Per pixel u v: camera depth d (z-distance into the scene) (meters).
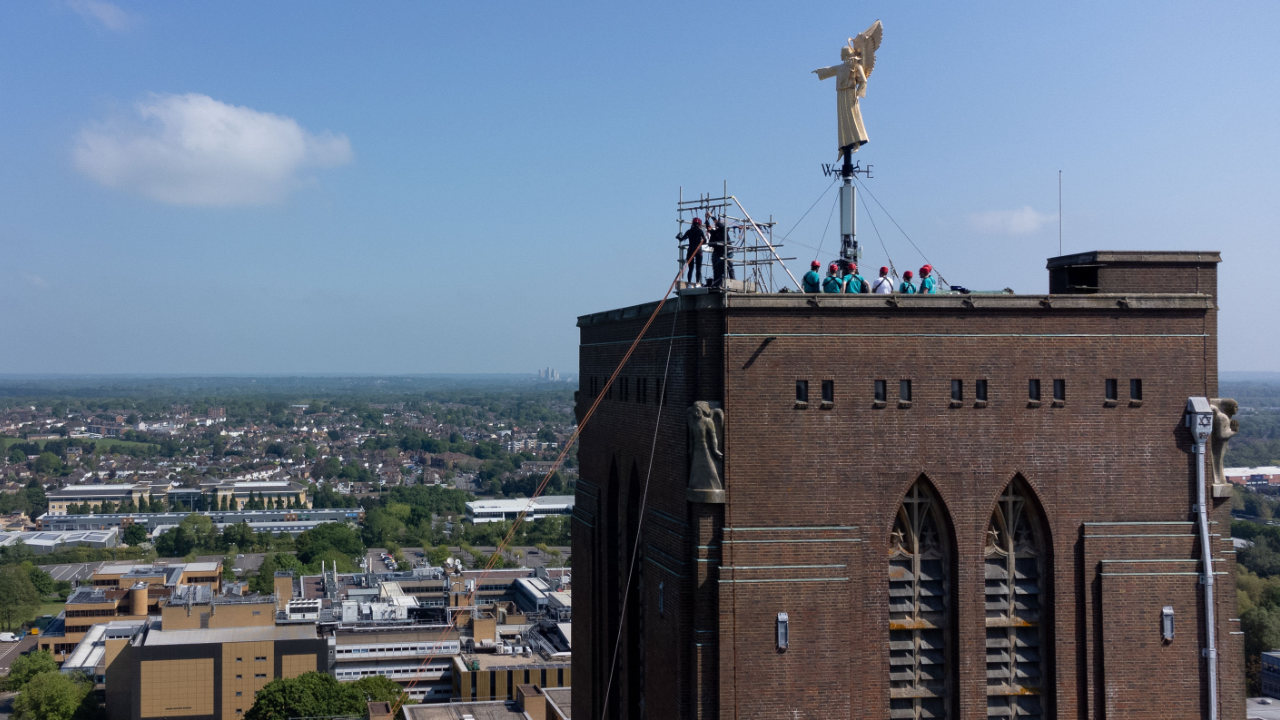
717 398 38.06
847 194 45.69
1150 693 39.50
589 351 59.91
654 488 43.59
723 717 37.12
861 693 38.44
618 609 52.94
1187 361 40.34
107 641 188.88
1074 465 39.75
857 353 38.56
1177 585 39.69
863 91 45.00
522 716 128.00
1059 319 39.81
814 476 38.16
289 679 160.50
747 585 37.41
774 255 48.16
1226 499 40.16
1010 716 39.56
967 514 39.22
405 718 126.94
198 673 175.12
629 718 47.69
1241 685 39.81
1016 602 39.91
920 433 38.91
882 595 38.62
